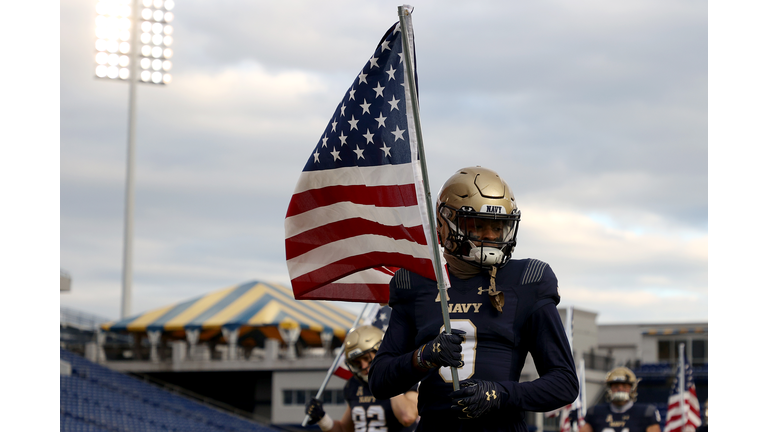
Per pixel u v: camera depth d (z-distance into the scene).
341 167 6.88
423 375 5.50
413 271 6.14
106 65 52.06
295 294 7.03
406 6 6.10
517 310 5.66
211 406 49.19
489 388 5.26
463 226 5.78
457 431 5.54
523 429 5.65
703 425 22.66
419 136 5.82
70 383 43.00
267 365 48.19
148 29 53.62
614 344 53.53
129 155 52.22
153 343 49.41
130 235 52.28
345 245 6.79
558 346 5.57
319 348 55.69
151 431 41.22
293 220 7.07
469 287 5.80
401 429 11.19
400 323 6.02
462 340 5.39
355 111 6.85
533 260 5.86
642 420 16.92
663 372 48.12
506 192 5.88
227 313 50.12
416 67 6.68
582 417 21.22
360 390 11.52
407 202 6.51
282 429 47.34
